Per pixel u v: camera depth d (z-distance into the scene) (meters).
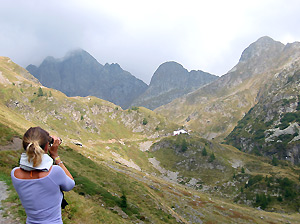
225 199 175.50
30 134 3.95
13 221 10.76
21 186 3.78
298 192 158.50
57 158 4.50
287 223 104.06
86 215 16.17
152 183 107.44
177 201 90.62
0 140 24.89
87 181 38.72
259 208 154.62
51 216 3.97
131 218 33.25
